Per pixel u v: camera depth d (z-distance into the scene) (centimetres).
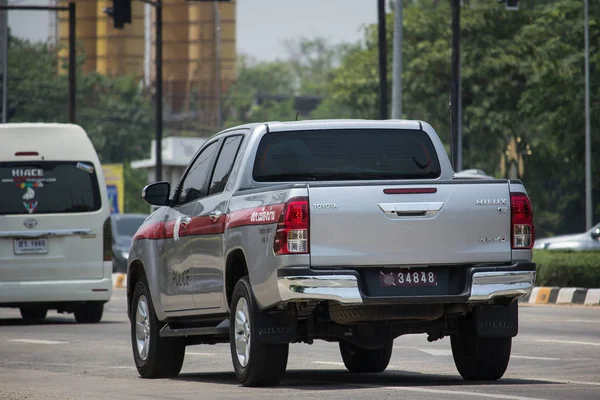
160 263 2836
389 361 3036
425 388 2344
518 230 2347
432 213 2308
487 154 13775
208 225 2594
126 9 7075
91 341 3988
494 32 13225
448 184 2327
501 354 2483
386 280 2308
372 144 2606
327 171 2572
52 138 4853
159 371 2833
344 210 2281
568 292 5638
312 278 2258
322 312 2398
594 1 10912
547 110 10444
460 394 2220
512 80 13112
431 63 13438
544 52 10856
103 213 4844
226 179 2603
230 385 2528
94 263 4822
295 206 2273
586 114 10038
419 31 13900
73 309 5016
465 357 2520
